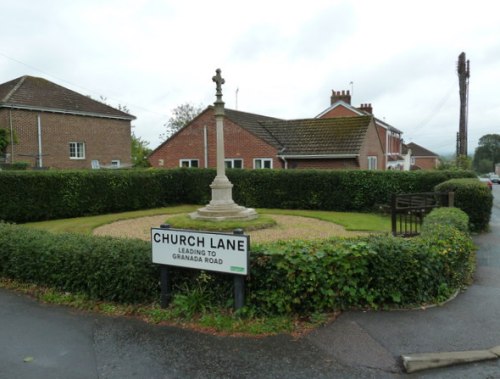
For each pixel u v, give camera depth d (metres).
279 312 4.72
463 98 25.55
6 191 13.23
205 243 4.72
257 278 4.82
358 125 22.69
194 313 4.85
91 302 5.38
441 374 3.64
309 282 4.72
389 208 14.52
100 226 12.75
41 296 5.70
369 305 5.03
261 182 17.73
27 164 24.73
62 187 14.77
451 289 5.68
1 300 5.63
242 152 23.20
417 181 15.27
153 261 5.03
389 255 5.03
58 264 5.77
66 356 3.99
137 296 5.23
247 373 3.63
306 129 23.91
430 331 4.40
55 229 12.02
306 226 12.36
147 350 4.09
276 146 22.61
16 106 27.17
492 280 6.43
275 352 3.99
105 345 4.21
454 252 5.68
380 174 15.75
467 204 11.22
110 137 34.19
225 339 4.28
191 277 5.09
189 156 25.09
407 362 3.69
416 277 5.13
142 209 17.67
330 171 16.58
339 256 4.84
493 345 4.09
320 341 4.19
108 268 5.32
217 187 12.85
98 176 15.92
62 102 30.66
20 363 3.88
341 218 14.04
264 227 11.89
